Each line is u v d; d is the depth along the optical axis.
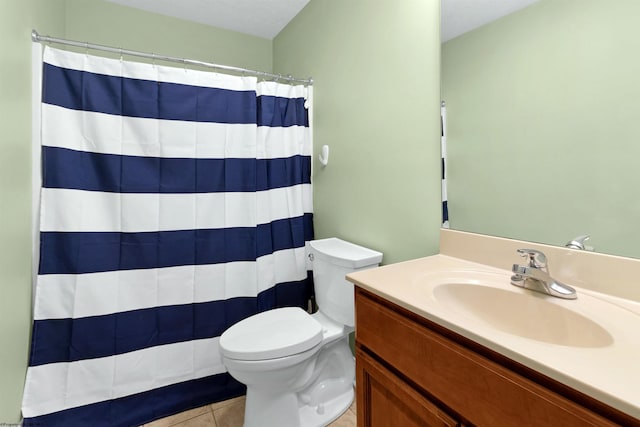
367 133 1.55
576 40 0.86
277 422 1.33
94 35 2.03
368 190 1.57
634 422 0.46
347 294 1.44
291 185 1.95
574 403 0.52
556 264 0.93
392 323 0.88
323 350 1.55
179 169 1.59
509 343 0.60
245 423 1.36
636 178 0.77
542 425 0.56
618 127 0.79
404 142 1.36
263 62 2.63
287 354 1.24
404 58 1.34
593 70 0.83
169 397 1.57
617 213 0.81
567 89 0.88
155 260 1.55
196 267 1.64
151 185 1.54
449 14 1.16
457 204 1.18
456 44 1.15
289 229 1.94
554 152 0.92
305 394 1.51
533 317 0.84
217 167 1.67
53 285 1.36
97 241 1.44
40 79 1.32
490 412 0.64
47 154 1.33
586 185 0.86
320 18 1.91
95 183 1.44
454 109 1.17
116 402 1.47
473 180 1.13
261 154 1.81
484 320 0.91
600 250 0.84
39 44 1.31
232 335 1.35
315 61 1.98
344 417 1.49
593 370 0.52
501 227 1.06
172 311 1.60
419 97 1.28
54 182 1.35
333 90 1.80
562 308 0.78
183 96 1.59
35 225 1.33
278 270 1.90
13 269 1.15
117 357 1.48
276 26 2.41
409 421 0.83
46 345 1.35
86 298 1.41
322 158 1.87
